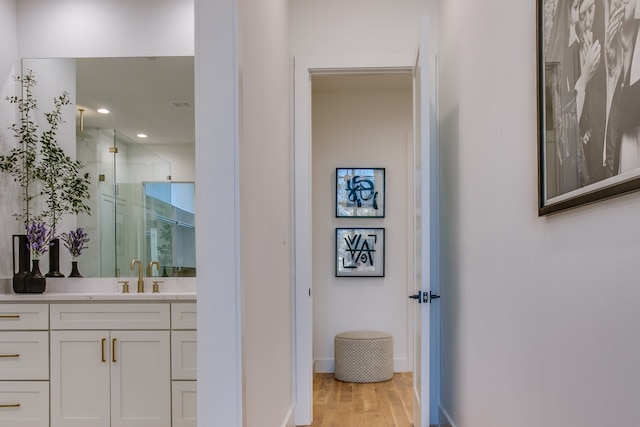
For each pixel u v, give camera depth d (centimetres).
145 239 349
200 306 185
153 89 354
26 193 346
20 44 355
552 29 146
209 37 186
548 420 150
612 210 114
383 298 505
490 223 212
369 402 397
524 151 172
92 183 351
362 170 511
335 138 515
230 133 185
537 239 159
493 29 207
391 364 473
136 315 290
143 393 289
